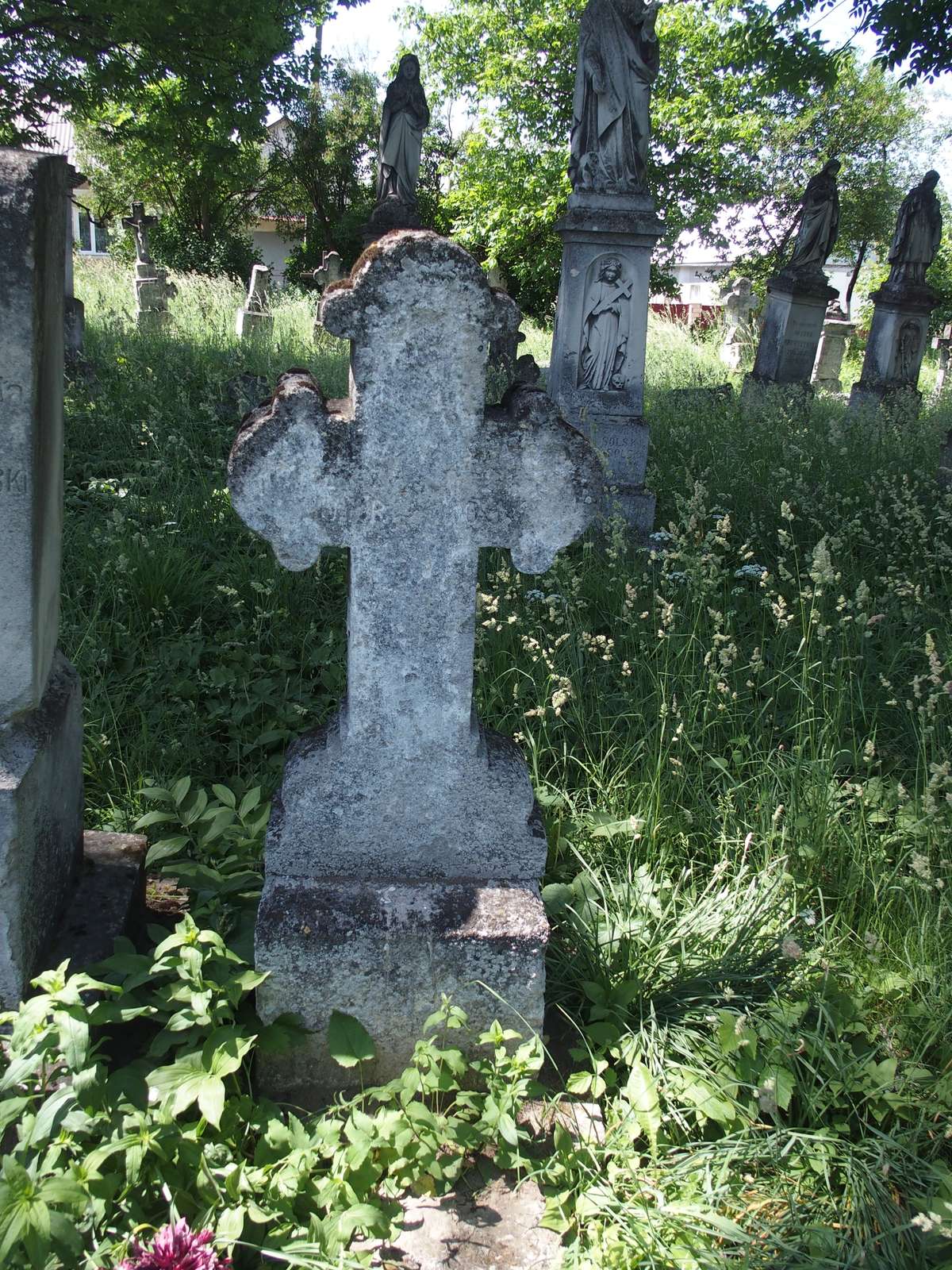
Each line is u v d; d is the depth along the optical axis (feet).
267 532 7.65
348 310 7.14
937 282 95.40
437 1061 7.31
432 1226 6.67
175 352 32.96
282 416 7.39
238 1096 7.14
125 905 8.90
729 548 15.48
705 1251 6.39
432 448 7.52
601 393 22.43
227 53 34.17
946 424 34.86
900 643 15.62
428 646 7.85
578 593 16.75
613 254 21.84
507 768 8.14
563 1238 6.63
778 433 28.55
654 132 74.43
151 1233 6.08
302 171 100.37
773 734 12.82
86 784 11.40
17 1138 6.73
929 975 8.73
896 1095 7.61
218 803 11.03
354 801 8.07
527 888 8.17
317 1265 5.87
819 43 38.45
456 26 77.82
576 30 72.28
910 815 10.58
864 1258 6.40
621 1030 8.16
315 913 7.63
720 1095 7.54
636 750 11.85
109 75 33.32
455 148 103.30
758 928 9.00
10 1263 5.68
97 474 21.30
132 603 15.12
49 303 7.67
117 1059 7.59
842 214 94.07
